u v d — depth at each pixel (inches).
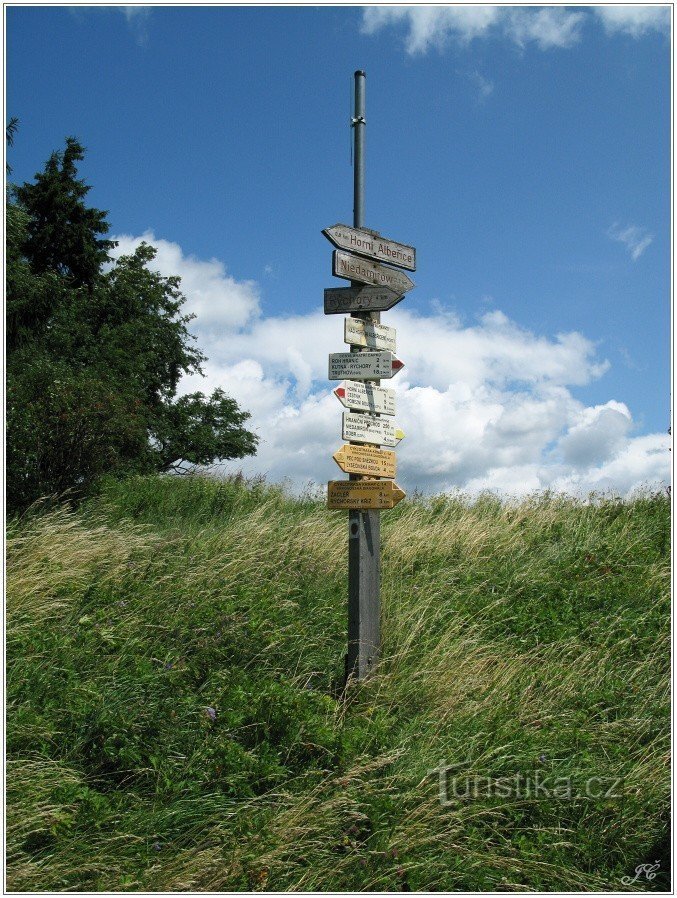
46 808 144.6
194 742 176.9
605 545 372.5
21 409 407.2
